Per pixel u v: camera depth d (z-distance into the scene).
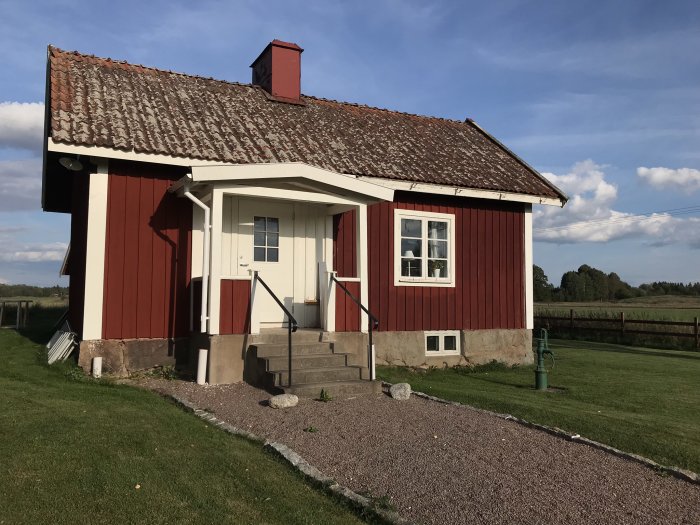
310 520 4.22
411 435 6.39
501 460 5.72
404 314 12.55
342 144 12.59
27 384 8.09
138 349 9.73
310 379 8.50
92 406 6.94
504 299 13.79
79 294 11.08
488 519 4.39
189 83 13.07
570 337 25.14
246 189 9.27
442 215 13.10
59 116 9.55
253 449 5.73
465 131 16.50
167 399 7.92
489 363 13.39
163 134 10.16
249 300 9.29
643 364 14.79
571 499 4.85
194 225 10.27
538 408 8.20
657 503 4.89
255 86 14.33
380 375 11.16
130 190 9.82
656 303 63.50
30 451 5.12
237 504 4.39
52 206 17.53
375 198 10.39
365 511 4.40
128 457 5.18
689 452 6.34
